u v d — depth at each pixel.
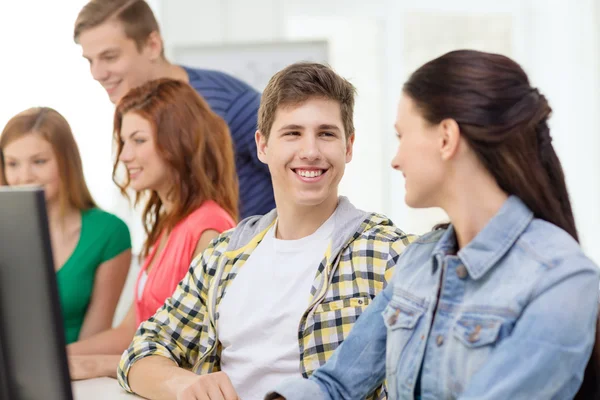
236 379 1.42
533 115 0.97
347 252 1.39
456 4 4.90
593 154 4.83
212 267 1.53
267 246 1.49
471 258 0.98
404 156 1.02
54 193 2.15
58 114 2.17
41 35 4.12
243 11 4.82
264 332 1.41
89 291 2.15
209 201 1.88
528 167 0.96
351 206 1.44
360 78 4.90
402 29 4.89
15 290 0.97
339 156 1.40
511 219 0.97
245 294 1.45
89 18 2.52
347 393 1.15
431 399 1.00
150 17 2.58
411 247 1.15
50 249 0.96
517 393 0.89
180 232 1.82
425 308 1.05
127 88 2.58
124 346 1.97
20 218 0.95
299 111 1.38
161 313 1.57
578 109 4.87
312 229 1.44
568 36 4.87
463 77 0.97
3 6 4.08
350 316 1.34
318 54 4.07
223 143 1.97
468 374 0.95
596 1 4.81
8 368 0.99
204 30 4.79
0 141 2.16
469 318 0.97
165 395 1.37
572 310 0.89
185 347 1.54
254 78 4.11
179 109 1.89
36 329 0.97
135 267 2.37
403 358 1.05
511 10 4.93
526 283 0.93
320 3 4.86
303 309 1.38
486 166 0.97
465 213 0.99
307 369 1.35
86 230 2.16
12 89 4.10
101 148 4.18
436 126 0.98
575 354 0.89
